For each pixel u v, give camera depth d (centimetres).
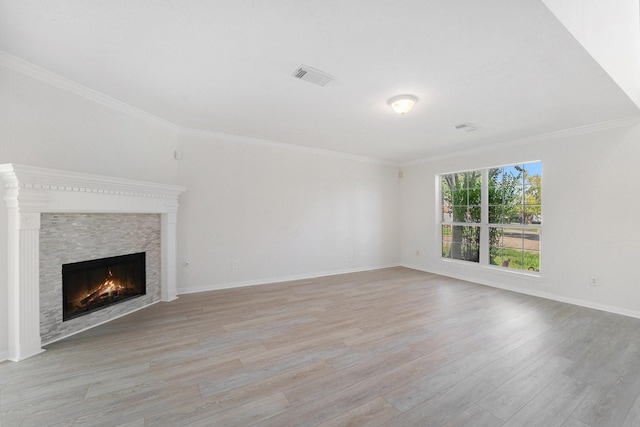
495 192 493
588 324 308
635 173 335
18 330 226
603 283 358
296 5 165
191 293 414
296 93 286
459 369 217
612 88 262
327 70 241
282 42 203
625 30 253
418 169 613
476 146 492
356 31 188
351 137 445
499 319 321
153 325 297
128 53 220
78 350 242
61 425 156
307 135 437
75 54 222
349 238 576
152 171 366
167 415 165
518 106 310
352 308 356
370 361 228
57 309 262
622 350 248
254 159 465
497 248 488
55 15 176
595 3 209
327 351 244
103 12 173
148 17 178
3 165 210
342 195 565
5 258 225
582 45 198
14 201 223
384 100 301
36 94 246
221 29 189
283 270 498
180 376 205
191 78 259
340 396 184
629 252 339
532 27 180
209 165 427
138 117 344
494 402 179
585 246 374
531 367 220
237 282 454
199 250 422
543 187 416
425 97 290
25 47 213
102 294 314
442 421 162
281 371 213
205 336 272
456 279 519
